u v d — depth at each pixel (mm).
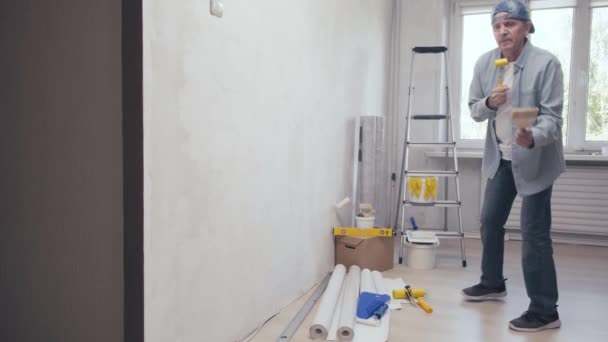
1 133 1622
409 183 3680
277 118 2354
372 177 3689
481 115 2562
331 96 3152
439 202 3639
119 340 1564
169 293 1571
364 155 3676
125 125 1422
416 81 4582
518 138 2141
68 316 1604
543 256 2299
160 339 1533
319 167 2990
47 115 1591
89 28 1534
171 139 1550
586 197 4227
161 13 1475
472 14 4707
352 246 3254
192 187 1675
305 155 2746
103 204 1549
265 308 2301
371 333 2172
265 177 2250
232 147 1933
